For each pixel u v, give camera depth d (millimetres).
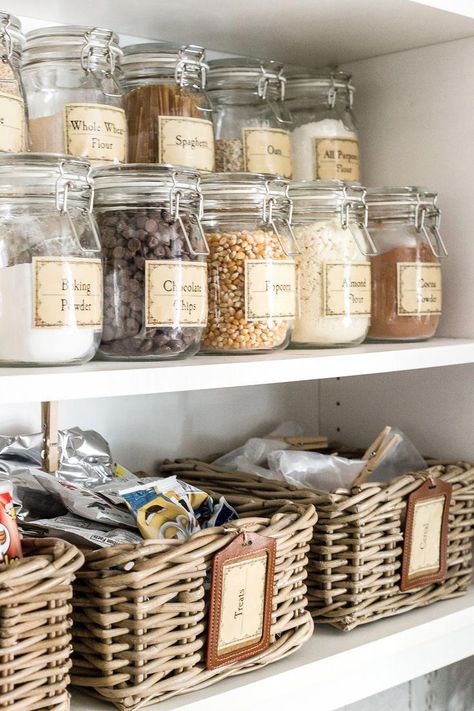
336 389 1436
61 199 829
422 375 1328
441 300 1245
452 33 1216
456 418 1292
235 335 991
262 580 937
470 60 1235
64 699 783
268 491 1126
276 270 1004
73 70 953
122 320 909
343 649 1047
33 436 1034
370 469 1190
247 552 909
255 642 946
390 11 1109
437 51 1271
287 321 1025
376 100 1352
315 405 1454
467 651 1281
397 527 1127
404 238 1188
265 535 935
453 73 1255
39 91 952
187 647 882
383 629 1117
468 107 1244
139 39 1199
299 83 1227
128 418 1216
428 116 1290
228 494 1145
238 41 1230
